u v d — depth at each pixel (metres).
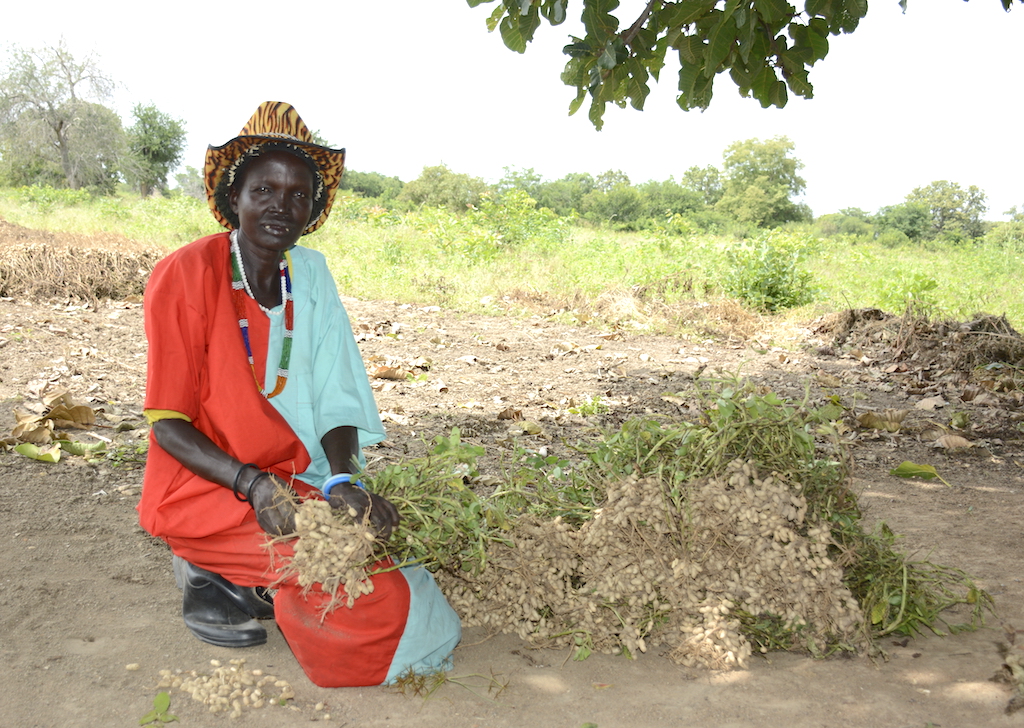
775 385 6.28
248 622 2.40
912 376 6.68
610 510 2.47
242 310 2.40
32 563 2.83
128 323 7.34
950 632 2.51
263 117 2.34
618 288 10.05
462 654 2.38
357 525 2.06
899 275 11.91
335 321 2.58
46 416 4.23
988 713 2.04
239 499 2.21
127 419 4.56
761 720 2.02
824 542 2.37
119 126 38.38
